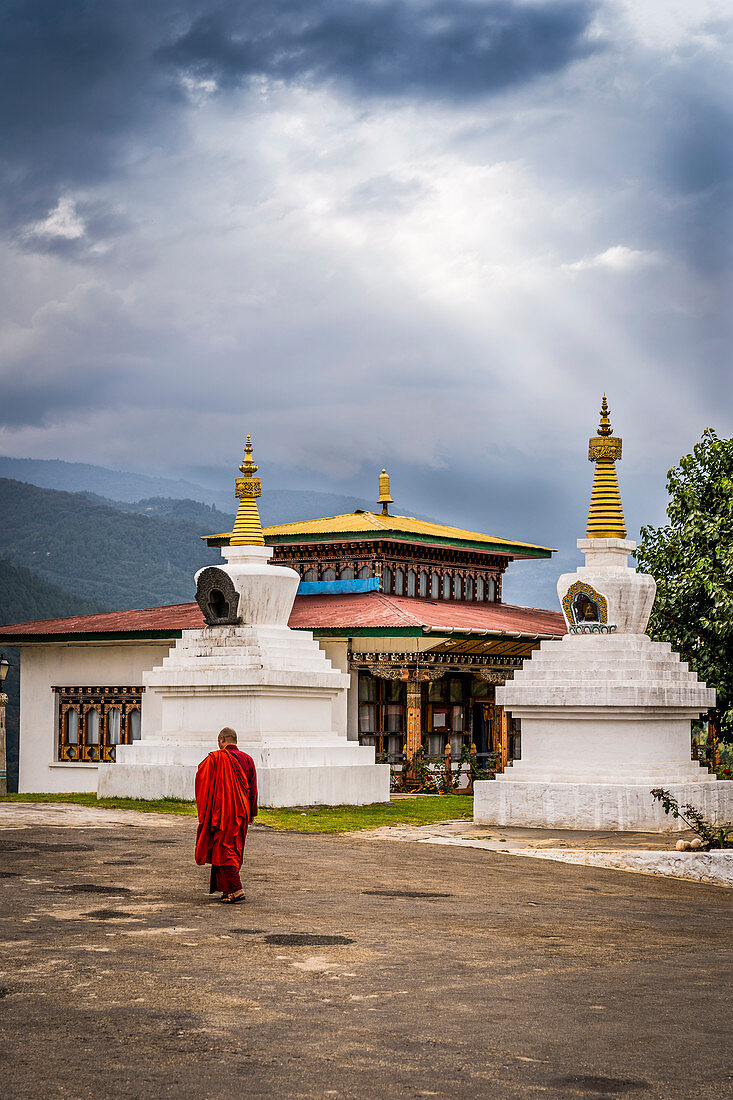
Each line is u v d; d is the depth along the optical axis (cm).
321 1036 948
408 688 3966
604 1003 1091
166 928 1309
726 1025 1030
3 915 1337
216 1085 827
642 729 2459
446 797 3397
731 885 1970
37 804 2545
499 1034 975
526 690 2509
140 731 4331
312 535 4444
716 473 3544
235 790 1498
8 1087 807
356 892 1617
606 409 2692
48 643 4453
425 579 4656
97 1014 978
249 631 2789
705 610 3441
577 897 1708
